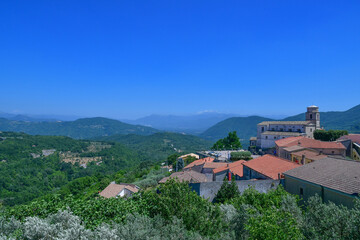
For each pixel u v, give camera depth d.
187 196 13.27
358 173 18.31
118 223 11.34
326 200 18.62
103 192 50.56
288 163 31.73
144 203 13.43
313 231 10.52
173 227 10.63
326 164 22.70
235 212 15.56
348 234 10.23
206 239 10.73
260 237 9.78
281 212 12.94
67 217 10.34
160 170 79.12
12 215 11.66
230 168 42.69
